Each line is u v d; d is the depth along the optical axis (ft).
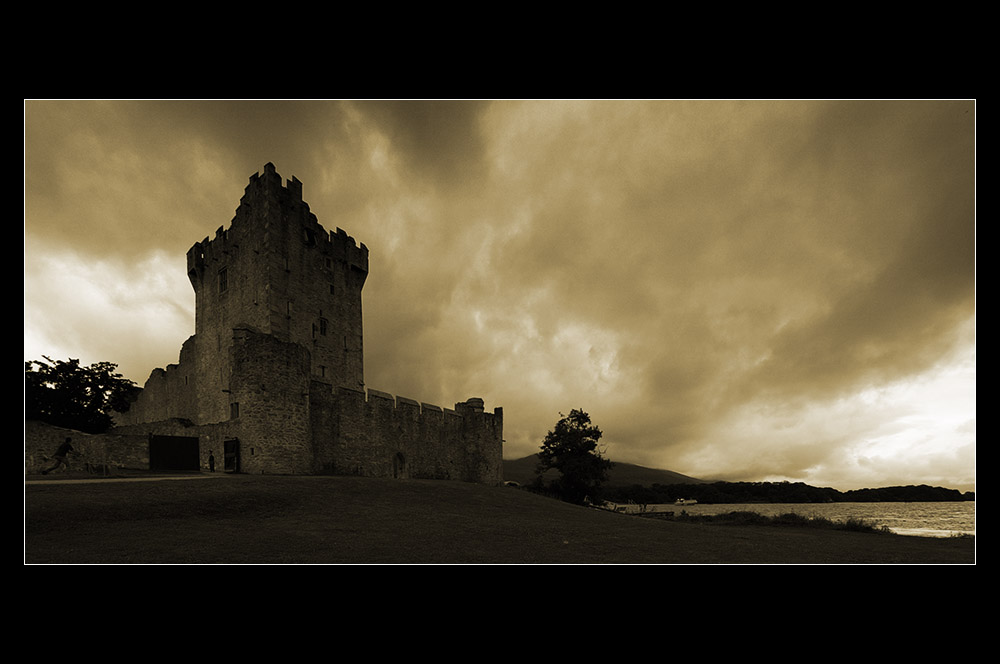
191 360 172.04
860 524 97.91
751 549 54.44
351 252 177.37
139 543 43.42
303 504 67.31
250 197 154.71
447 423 173.17
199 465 115.96
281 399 111.96
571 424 187.42
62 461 94.32
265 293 144.87
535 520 71.77
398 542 49.26
